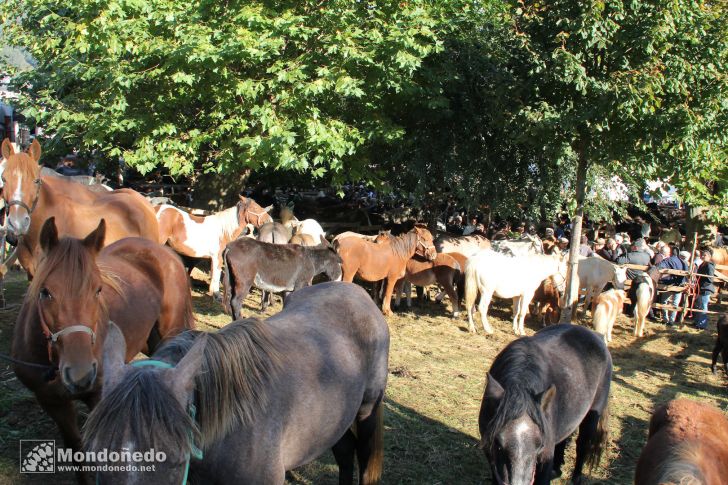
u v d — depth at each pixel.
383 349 4.21
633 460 6.08
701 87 9.68
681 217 25.56
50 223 3.56
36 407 5.73
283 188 23.45
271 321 3.68
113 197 6.82
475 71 12.36
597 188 14.34
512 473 3.41
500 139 13.53
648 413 7.46
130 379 2.39
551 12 9.77
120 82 10.72
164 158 11.62
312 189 25.08
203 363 2.75
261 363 3.05
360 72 11.91
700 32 9.33
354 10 11.59
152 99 12.18
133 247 4.86
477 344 10.37
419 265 12.47
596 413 5.05
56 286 3.42
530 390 3.80
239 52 10.27
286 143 10.78
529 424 3.50
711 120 9.79
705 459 3.35
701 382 9.12
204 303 11.62
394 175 14.02
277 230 12.58
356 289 4.44
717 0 9.95
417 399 7.13
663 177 11.62
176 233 11.80
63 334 3.38
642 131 9.82
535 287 11.43
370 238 12.91
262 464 2.93
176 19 11.02
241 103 11.97
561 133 10.21
